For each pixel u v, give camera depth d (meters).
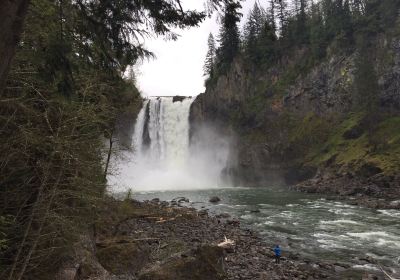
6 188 9.52
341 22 94.88
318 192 61.31
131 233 23.34
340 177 66.12
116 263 14.86
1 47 5.05
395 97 78.56
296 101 91.56
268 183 84.88
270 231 30.33
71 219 11.85
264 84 100.56
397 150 64.25
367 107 74.81
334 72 88.81
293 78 96.00
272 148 86.69
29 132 9.28
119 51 8.62
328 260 21.67
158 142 90.25
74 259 12.91
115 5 7.86
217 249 14.57
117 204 23.41
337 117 84.19
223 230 28.94
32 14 7.37
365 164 63.19
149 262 16.48
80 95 12.56
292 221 34.97
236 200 53.09
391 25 87.75
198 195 61.50
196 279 13.23
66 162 10.95
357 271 19.45
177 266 13.37
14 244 9.84
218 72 102.75
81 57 8.59
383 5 91.56
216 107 99.88
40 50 7.15
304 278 17.75
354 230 30.50
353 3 102.00
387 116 76.88
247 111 95.06
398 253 23.19
